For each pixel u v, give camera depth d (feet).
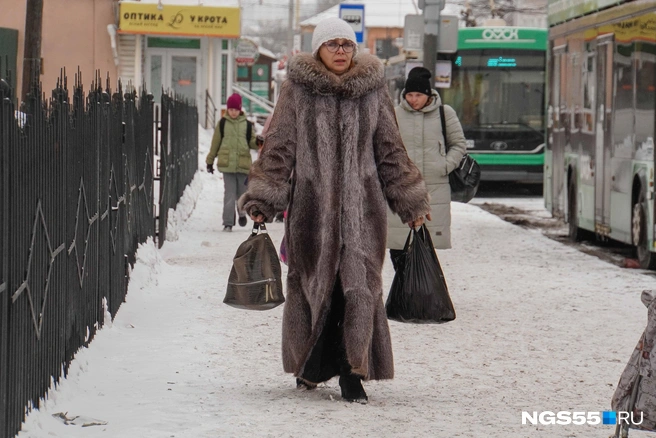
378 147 40.19
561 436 35.83
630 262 86.58
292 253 40.04
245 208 39.73
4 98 31.14
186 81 225.97
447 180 60.44
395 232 57.77
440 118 60.34
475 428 36.52
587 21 101.40
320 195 39.50
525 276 77.20
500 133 164.55
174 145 105.60
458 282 74.02
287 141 39.88
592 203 98.78
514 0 332.39
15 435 32.68
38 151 36.24
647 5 82.38
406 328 56.24
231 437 34.37
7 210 31.35
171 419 36.45
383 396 41.16
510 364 47.75
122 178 60.49
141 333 52.85
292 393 40.98
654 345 30.68
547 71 120.57
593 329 56.65
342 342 39.42
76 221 44.14
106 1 213.25
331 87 39.42
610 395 42.11
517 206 152.25
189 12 217.56
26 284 34.04
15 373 32.60
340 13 123.24
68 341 42.37
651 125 80.48
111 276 54.90
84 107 47.01
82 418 36.27
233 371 45.01
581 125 103.55
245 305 40.75
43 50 211.82
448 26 107.86
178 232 96.78
